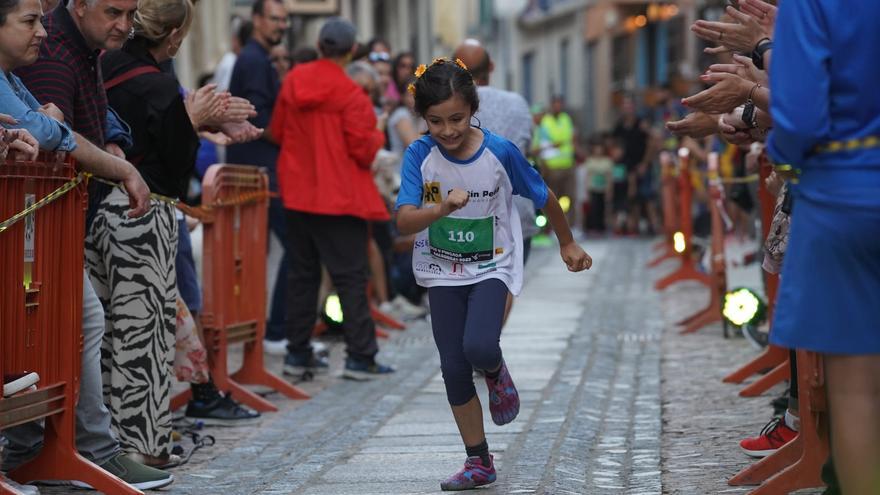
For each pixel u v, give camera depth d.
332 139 19.95
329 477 13.39
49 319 11.80
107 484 12.05
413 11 69.06
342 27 20.09
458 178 12.51
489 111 19.52
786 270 8.66
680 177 32.59
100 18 12.59
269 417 17.09
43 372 11.70
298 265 20.38
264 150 22.12
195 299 16.45
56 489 12.48
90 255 13.53
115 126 13.63
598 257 45.00
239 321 17.77
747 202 25.30
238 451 14.90
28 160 11.06
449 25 82.75
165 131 14.01
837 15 8.32
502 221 12.70
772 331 8.73
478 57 19.61
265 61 21.94
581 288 34.19
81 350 12.18
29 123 11.27
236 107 15.29
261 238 18.44
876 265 8.45
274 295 22.67
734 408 16.50
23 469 12.09
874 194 8.32
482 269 12.63
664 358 21.48
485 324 12.34
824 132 8.30
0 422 10.97
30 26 11.48
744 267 31.92
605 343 23.48
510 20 91.38
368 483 13.08
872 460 8.45
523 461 13.71
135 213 12.45
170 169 14.19
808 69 8.27
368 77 24.09
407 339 25.08
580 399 17.66
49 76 12.43
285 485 13.03
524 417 16.48
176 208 14.57
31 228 11.40
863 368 8.49
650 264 39.97
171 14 14.30
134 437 13.45
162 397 13.59
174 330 13.73
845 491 8.54
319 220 20.08
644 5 93.50
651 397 17.70
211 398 16.77
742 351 21.53
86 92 12.82
